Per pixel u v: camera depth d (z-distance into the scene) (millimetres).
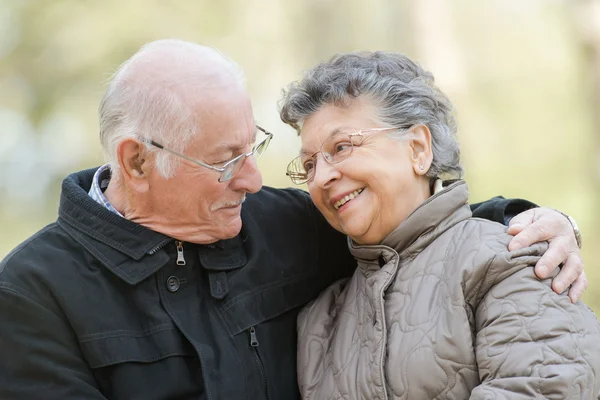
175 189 4504
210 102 4430
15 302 4375
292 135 16656
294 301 4875
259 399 4531
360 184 4422
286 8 17484
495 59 15930
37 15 18078
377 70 4508
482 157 15469
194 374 4465
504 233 4273
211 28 17531
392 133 4414
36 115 18156
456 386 4043
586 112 15773
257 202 5074
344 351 4461
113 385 4367
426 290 4246
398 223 4480
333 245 5098
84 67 17797
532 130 15656
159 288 4531
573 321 3936
